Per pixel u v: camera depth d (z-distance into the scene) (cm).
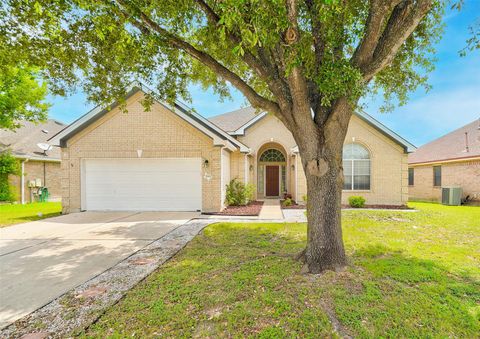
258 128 1523
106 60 567
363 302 317
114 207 1146
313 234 418
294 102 391
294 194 1446
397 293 339
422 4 317
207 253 536
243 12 288
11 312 318
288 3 310
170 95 645
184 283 388
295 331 268
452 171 1562
